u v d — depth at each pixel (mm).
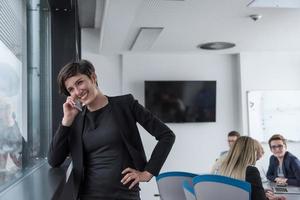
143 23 4191
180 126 6121
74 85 1484
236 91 6219
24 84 2057
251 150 2582
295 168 4340
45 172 1636
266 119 6039
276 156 4582
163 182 3014
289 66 6137
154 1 3449
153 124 1568
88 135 1537
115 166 1520
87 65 1523
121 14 3602
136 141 1564
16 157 1740
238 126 6176
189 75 6148
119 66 6066
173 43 5297
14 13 1801
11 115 1666
